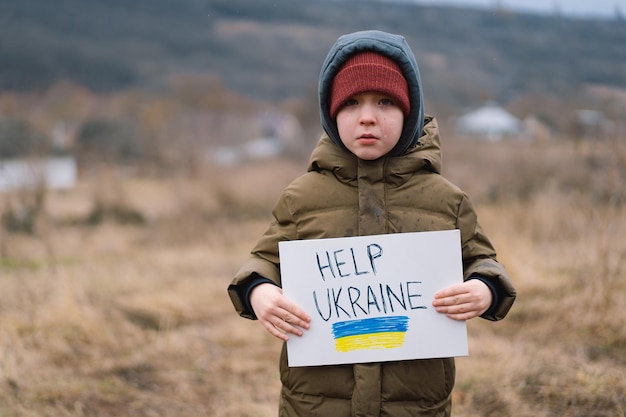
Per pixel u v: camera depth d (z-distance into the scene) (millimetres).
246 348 4941
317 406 2203
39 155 11883
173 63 82688
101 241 10336
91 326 5094
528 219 7938
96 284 6586
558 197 8734
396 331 2152
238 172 16406
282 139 32875
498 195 11297
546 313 5082
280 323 2135
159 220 12625
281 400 2326
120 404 3926
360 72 2152
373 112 2145
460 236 2189
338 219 2213
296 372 2217
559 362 4086
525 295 5629
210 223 12289
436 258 2148
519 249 6746
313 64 76312
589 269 5523
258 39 86000
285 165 20312
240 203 13953
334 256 2166
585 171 11031
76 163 19828
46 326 5059
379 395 2150
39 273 6766
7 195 10906
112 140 25969
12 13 83625
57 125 24047
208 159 18641
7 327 4918
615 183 5648
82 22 88500
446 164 15562
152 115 39125
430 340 2148
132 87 73125
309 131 28953
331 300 2160
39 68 71250
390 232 2197
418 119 2217
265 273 2201
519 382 3869
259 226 12336
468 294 2102
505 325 5020
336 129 2270
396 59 2195
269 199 14352
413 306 2150
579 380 3795
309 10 91875
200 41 87625
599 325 4648
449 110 29266
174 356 4727
